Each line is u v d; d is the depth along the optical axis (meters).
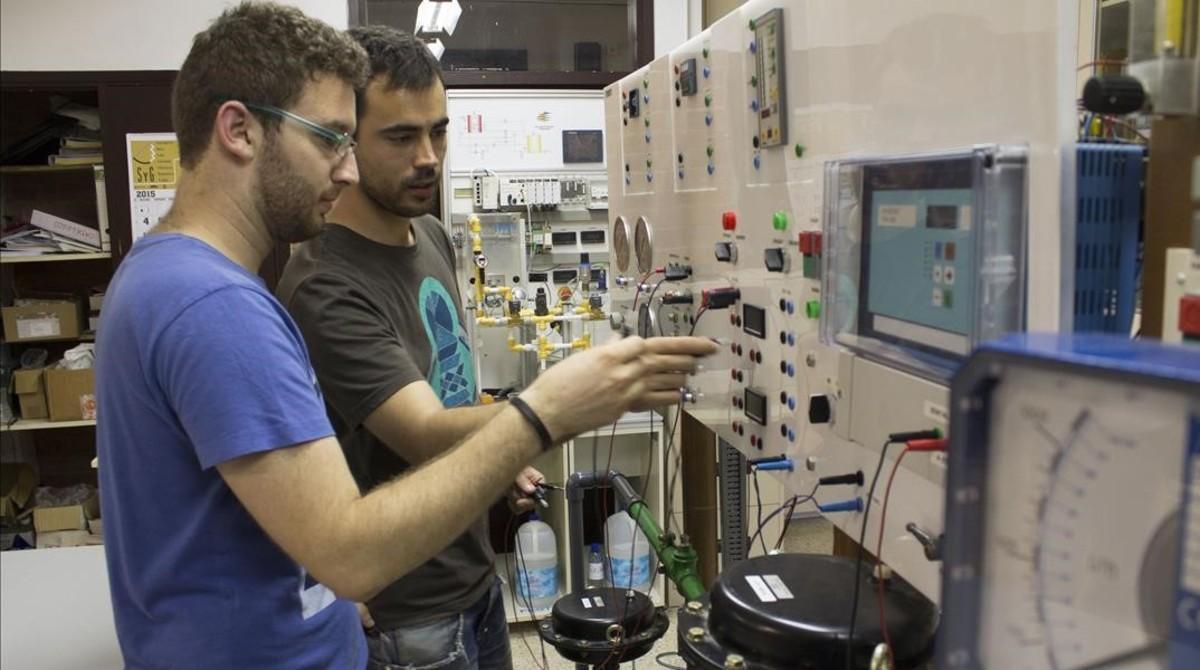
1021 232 0.83
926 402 0.97
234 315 1.03
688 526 2.27
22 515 3.97
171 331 1.03
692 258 1.80
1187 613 0.53
